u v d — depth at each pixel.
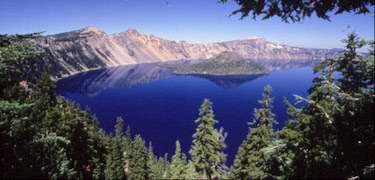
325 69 10.11
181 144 128.75
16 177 7.47
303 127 10.25
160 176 54.06
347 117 7.34
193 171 30.52
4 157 7.71
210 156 23.23
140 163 39.19
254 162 19.23
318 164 6.99
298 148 9.82
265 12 5.91
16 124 8.52
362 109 6.76
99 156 37.16
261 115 18.98
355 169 5.97
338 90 8.70
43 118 20.64
